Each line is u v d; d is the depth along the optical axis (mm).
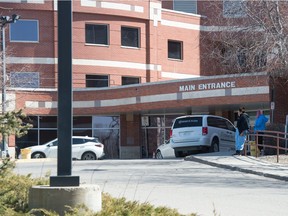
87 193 8805
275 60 26719
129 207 9609
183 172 20906
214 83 37750
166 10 52219
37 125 46375
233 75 33875
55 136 46719
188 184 17062
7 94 43500
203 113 45875
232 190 15703
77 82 48312
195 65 52219
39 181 11195
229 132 32875
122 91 43562
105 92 44781
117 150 47531
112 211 8867
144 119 47250
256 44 27031
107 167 23828
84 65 48656
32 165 27234
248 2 27453
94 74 49000
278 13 26219
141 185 16766
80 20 48688
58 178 8969
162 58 51656
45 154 39125
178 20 52656
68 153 9070
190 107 40469
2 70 42531
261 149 28328
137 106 42438
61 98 9070
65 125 9070
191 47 52844
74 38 48438
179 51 53000
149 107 41625
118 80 49594
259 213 12031
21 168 24141
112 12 49469
